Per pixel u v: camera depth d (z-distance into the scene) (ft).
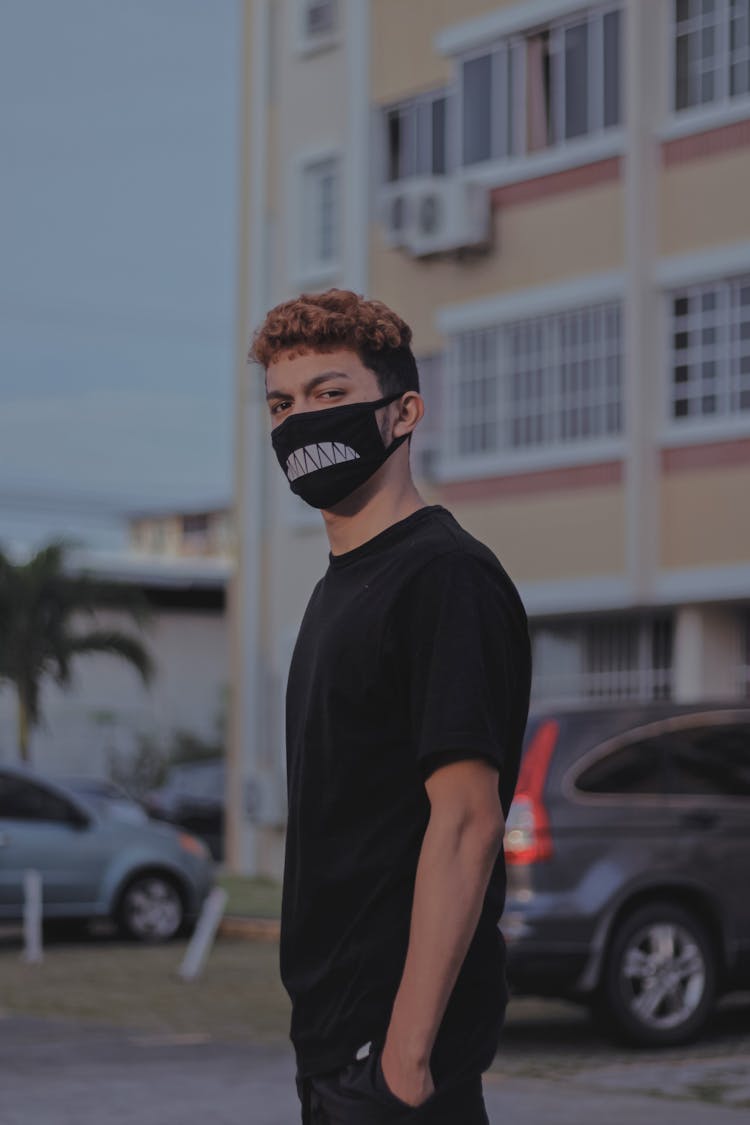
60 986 48.21
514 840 34.78
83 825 61.05
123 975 50.96
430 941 10.13
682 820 35.53
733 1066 33.19
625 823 35.22
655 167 70.03
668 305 69.62
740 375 67.15
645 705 36.50
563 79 74.38
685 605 69.31
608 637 74.18
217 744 166.50
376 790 10.65
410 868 10.59
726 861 35.65
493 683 10.51
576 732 35.70
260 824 88.79
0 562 122.52
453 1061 10.48
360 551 11.02
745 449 66.49
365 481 11.15
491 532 75.56
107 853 61.05
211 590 167.94
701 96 69.05
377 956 10.57
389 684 10.63
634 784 35.58
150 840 61.98
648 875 34.99
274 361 11.31
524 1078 31.94
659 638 72.33
